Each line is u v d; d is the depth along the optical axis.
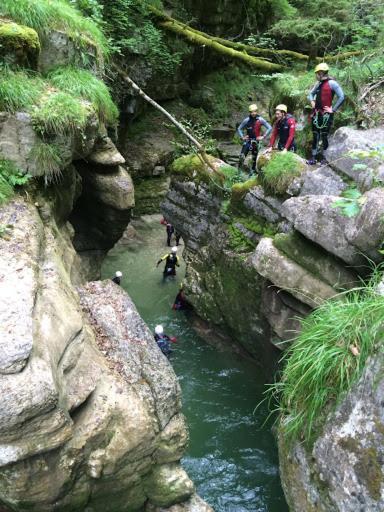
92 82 6.44
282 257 6.10
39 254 4.88
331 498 3.80
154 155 13.90
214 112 15.70
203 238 8.92
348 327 3.96
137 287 10.64
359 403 3.62
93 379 4.14
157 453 4.33
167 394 4.52
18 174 5.61
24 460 3.49
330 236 5.52
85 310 5.02
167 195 9.47
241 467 6.21
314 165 7.22
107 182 7.63
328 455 3.82
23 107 5.53
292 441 4.29
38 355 3.55
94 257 9.02
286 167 6.94
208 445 6.55
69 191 6.80
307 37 13.45
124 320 5.06
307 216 5.70
